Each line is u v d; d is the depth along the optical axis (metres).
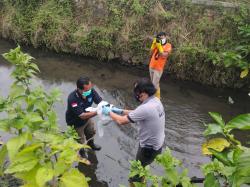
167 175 3.74
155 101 5.20
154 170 6.25
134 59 10.14
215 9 9.55
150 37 9.95
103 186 6.02
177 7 9.95
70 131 5.22
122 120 5.33
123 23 10.29
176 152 6.92
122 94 8.93
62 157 2.89
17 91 4.21
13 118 3.46
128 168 6.41
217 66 9.13
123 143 7.08
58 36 10.79
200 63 9.29
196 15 9.72
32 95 4.13
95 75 9.86
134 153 6.81
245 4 9.52
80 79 5.73
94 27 10.52
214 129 4.05
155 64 8.51
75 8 11.05
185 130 7.62
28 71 4.39
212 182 3.60
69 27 10.84
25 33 11.32
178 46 9.53
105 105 5.74
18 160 2.86
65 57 10.78
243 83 9.09
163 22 9.93
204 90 9.19
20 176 2.89
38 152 2.94
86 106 6.04
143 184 4.05
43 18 11.03
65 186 2.95
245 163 2.78
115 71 10.08
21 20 11.38
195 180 4.96
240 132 7.34
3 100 3.79
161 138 5.37
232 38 9.23
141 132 5.32
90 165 6.45
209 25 9.48
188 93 9.05
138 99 5.27
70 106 5.91
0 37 11.89
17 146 3.12
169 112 8.25
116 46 10.26
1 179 5.59
